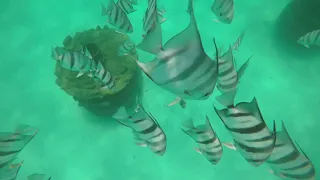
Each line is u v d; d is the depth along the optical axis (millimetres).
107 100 5672
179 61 2111
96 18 7469
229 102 2746
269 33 6988
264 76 6617
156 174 5781
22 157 5984
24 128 3629
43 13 7535
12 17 7488
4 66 7000
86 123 6320
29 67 7004
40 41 7285
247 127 2787
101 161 5965
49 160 5992
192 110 6262
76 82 5520
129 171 5844
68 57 4641
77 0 7625
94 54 5578
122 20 4914
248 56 6820
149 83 6465
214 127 6098
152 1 3008
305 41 5434
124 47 5750
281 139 2879
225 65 3621
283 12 6766
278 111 6293
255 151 2863
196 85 2254
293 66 6684
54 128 6316
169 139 6012
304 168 2969
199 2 7422
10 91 6742
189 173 5754
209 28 7133
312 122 6141
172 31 7168
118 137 6160
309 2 6156
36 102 6613
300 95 6426
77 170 5910
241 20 7180
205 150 3783
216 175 5719
